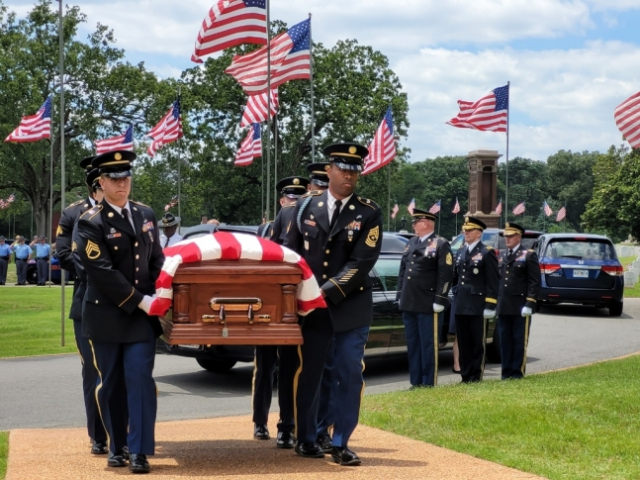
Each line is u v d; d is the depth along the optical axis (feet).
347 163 20.17
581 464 18.92
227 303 18.37
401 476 17.92
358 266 20.01
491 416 24.06
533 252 35.17
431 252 33.60
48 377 37.47
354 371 19.84
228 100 154.92
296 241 20.94
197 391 34.58
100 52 164.86
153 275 19.98
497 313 35.06
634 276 104.12
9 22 163.94
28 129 78.48
